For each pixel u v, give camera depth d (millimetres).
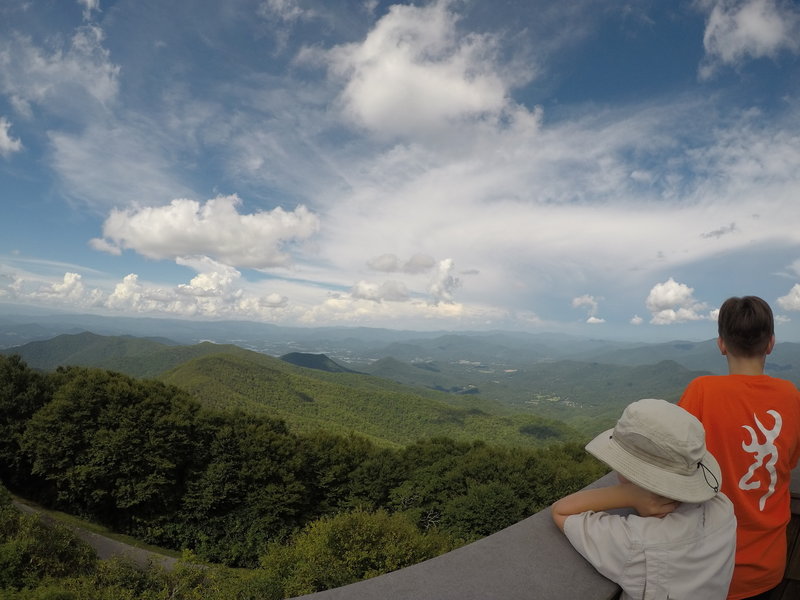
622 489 1788
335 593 1564
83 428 43656
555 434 193125
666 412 1675
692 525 1613
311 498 51938
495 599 1516
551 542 1891
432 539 25875
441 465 54906
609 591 1610
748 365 2119
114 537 41562
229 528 44938
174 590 22656
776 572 2045
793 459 2043
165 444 44250
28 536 23375
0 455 44812
